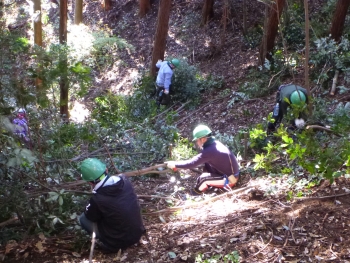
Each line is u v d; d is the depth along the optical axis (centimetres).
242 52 1336
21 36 485
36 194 495
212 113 1078
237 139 770
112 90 1469
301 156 504
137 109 1187
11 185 491
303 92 674
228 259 423
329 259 410
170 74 1166
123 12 1844
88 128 701
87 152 695
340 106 732
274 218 491
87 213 469
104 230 474
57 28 1738
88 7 1969
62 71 476
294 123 668
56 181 543
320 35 1174
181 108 1163
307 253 423
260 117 965
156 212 573
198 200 605
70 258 467
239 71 1251
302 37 1202
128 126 970
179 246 470
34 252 476
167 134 867
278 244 443
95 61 1586
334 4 1261
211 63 1367
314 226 464
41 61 476
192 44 1488
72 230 517
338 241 435
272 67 1120
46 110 535
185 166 609
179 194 641
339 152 500
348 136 513
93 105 1259
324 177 533
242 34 1414
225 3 1361
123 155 722
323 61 1002
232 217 519
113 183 466
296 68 1080
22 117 490
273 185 581
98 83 1523
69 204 529
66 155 578
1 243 485
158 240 494
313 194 539
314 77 1001
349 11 1179
